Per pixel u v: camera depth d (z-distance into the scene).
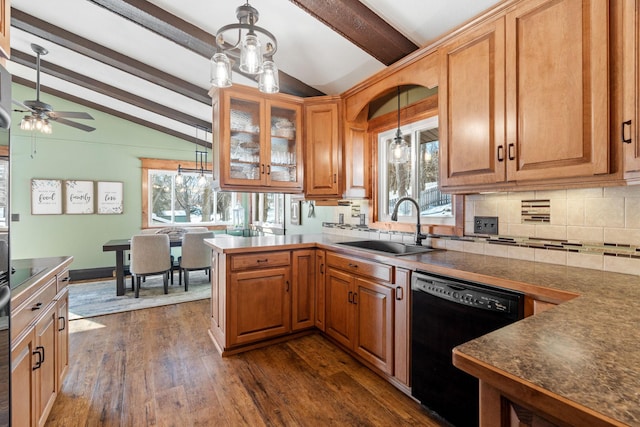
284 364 2.26
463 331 1.49
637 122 1.14
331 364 2.26
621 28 1.18
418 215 2.40
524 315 1.28
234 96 2.75
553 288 1.19
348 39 2.24
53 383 1.67
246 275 2.43
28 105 3.16
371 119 3.03
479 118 1.69
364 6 2.03
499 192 1.84
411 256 1.96
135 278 4.39
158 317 3.28
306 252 2.69
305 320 2.70
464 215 2.17
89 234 5.26
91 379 2.06
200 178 5.48
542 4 1.41
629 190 1.45
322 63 2.80
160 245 4.07
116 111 5.39
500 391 0.63
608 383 0.54
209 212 6.50
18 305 1.24
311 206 3.95
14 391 1.20
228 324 2.37
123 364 2.27
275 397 1.87
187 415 1.71
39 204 4.88
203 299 3.93
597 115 1.24
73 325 3.04
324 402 1.82
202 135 5.91
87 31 2.97
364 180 3.04
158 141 5.87
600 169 1.23
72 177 5.13
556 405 0.51
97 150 5.32
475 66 1.71
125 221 5.55
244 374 2.13
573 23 1.31
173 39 2.58
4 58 1.21
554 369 0.60
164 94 4.40
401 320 1.86
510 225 1.91
